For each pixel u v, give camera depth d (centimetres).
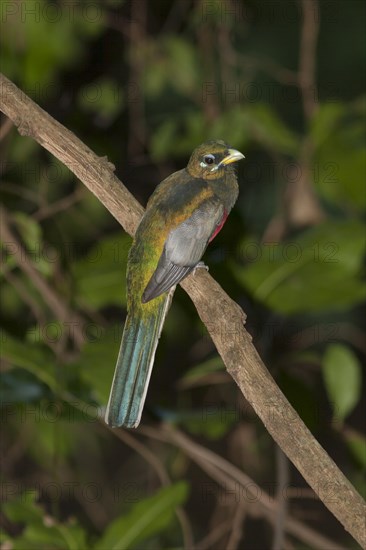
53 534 862
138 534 868
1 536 862
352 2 1716
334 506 657
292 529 1196
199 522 1661
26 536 862
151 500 879
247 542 1628
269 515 1155
